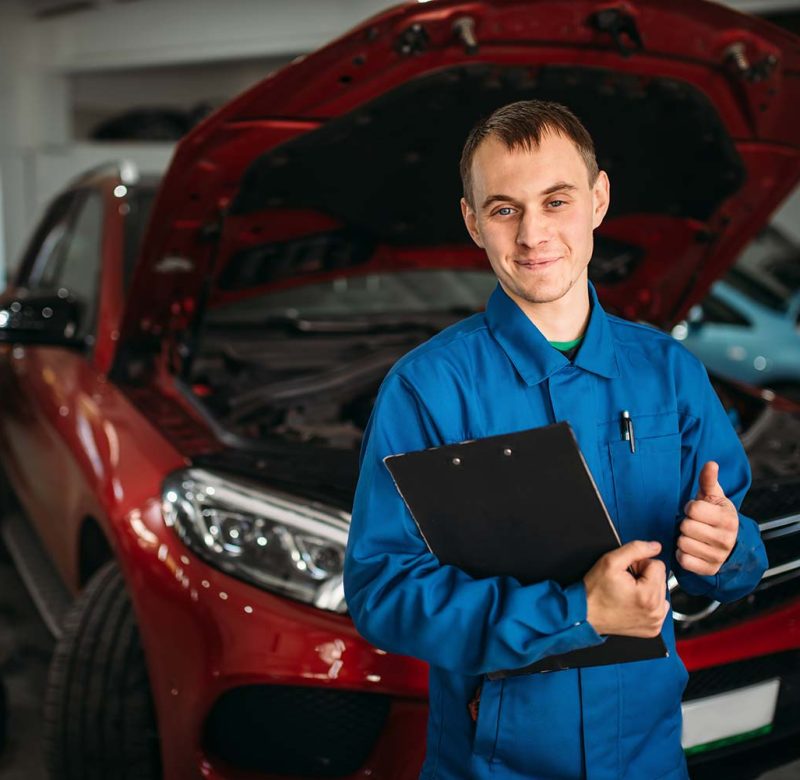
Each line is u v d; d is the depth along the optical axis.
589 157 1.10
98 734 1.96
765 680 1.79
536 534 1.02
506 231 1.09
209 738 1.76
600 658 1.06
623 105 1.97
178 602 1.77
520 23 1.75
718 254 2.45
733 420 2.30
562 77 1.88
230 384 2.49
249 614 1.69
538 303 1.12
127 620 1.99
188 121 8.05
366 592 1.09
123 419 2.28
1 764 2.35
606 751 1.15
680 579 1.20
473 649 1.03
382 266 2.62
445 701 1.19
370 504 1.12
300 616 1.68
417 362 1.13
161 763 1.99
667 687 1.19
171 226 2.08
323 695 1.69
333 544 1.72
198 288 2.32
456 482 1.01
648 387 1.15
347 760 1.71
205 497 1.85
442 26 1.72
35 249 3.60
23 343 2.62
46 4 8.95
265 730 1.71
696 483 1.19
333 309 3.02
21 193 9.12
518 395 1.13
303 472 1.90
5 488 3.56
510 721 1.14
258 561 1.74
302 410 2.33
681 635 1.71
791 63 1.91
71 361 2.74
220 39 7.84
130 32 8.45
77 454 2.36
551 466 0.97
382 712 1.68
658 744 1.19
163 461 2.01
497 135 1.07
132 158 8.30
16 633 3.06
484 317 1.17
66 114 9.43
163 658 1.79
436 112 1.93
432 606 1.04
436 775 1.21
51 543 2.77
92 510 2.19
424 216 2.38
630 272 2.57
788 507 1.83
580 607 0.99
